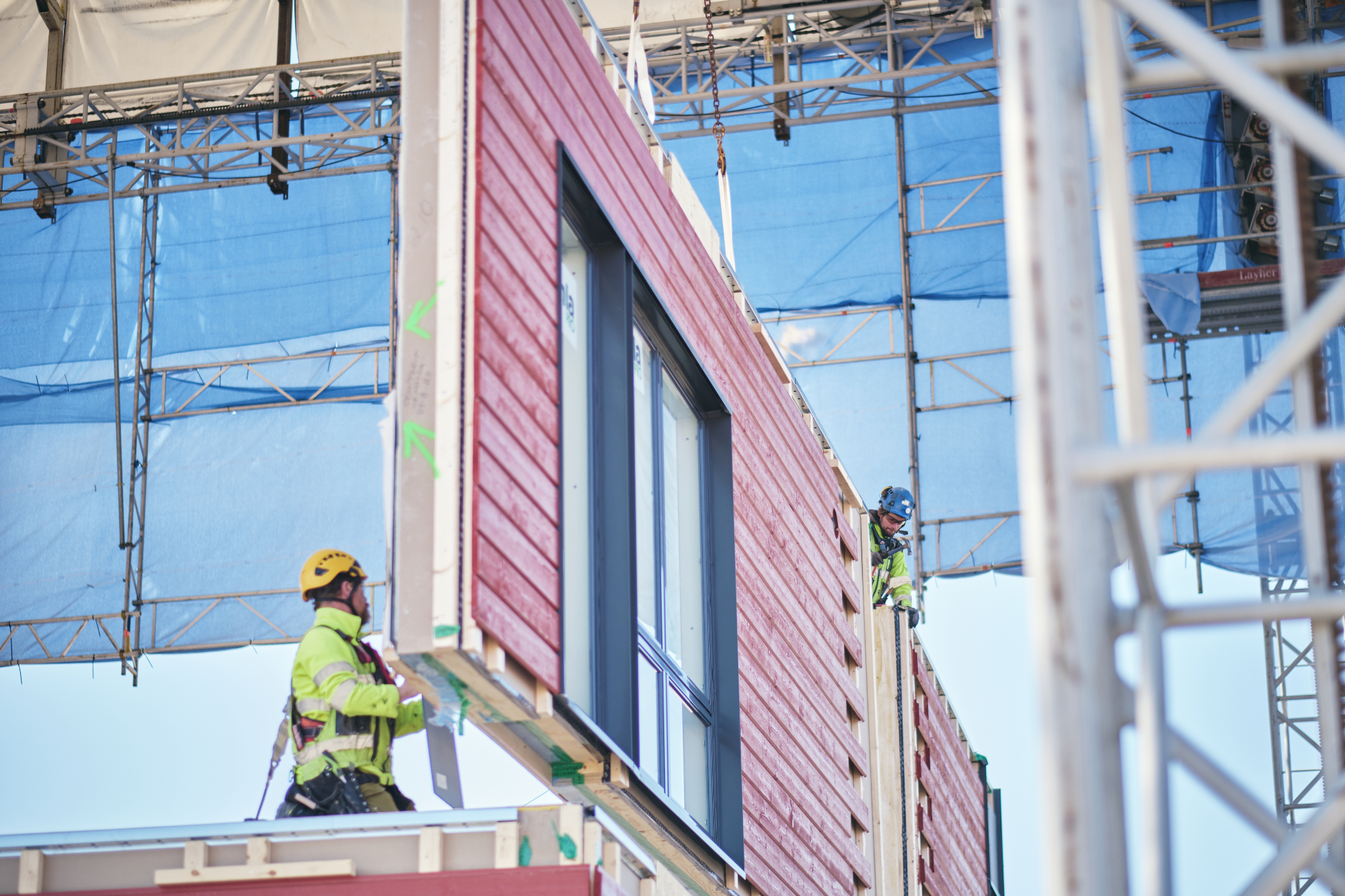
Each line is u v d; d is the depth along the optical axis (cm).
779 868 1997
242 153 4484
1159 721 806
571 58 1650
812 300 4394
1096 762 734
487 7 1427
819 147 4412
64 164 4362
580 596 1559
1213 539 4122
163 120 4272
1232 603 870
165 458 4416
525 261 1433
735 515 2009
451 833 1266
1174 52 4231
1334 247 4050
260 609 4331
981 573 4203
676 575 1878
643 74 2002
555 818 1256
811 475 2500
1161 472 729
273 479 4369
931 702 3216
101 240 4525
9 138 4338
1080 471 732
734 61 4353
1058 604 721
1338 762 1002
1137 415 871
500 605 1280
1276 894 898
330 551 1434
